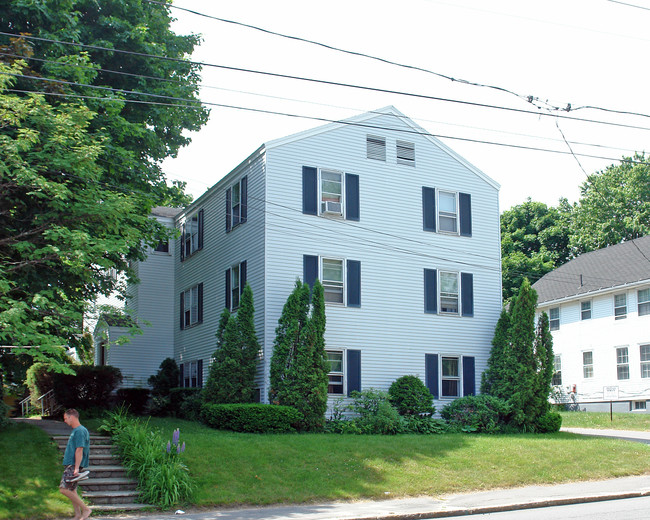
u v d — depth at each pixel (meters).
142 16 23.00
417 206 27.70
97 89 19.69
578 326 41.25
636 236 51.72
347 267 25.75
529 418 25.19
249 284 25.38
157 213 35.56
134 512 13.41
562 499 14.97
